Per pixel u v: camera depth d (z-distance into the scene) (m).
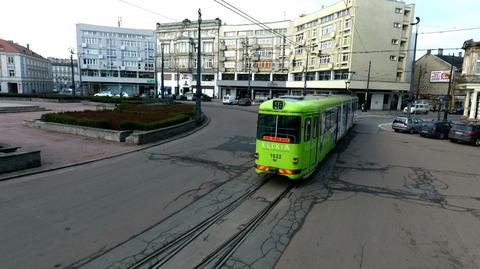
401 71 52.66
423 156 15.32
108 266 5.08
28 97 44.75
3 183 8.93
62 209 7.30
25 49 92.31
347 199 8.59
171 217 7.10
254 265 5.22
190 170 11.12
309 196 8.80
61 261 5.17
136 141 15.05
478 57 33.59
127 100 41.22
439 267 5.27
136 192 8.66
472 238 6.39
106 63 83.25
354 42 48.75
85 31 80.50
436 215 7.60
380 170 12.02
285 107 9.39
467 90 35.12
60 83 127.56
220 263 5.28
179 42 73.81
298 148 9.33
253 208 7.80
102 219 6.84
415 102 48.50
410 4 51.31
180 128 19.19
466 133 20.81
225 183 9.77
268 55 66.50
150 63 86.69
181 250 5.68
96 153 12.96
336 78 52.66
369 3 48.59
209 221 6.95
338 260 5.39
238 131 21.05
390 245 5.99
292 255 5.55
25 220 6.65
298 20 61.00
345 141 19.39
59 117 18.09
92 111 22.77
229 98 51.78
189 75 73.81
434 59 62.44
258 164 9.84
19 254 5.34
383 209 7.90
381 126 30.17
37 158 10.58
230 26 69.19
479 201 8.74
